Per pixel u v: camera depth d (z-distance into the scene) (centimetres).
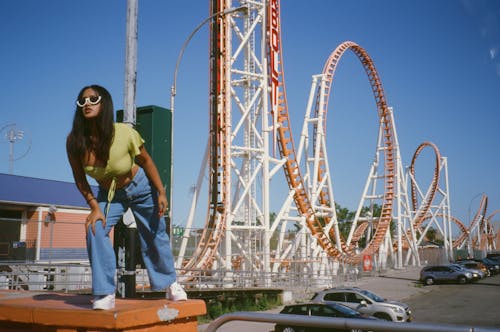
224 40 3616
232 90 3647
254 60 3788
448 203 8888
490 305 3095
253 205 3709
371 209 6231
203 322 2225
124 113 743
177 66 2012
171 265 445
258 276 3086
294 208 4194
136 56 756
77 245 3216
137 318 368
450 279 4644
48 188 3145
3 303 420
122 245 633
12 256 2856
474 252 10406
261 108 3803
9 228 2972
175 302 420
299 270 3984
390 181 5962
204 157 3547
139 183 428
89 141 397
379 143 6131
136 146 408
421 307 3084
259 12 3788
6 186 2919
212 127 3512
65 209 3206
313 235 4234
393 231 9994
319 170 4859
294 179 4094
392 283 4731
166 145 747
